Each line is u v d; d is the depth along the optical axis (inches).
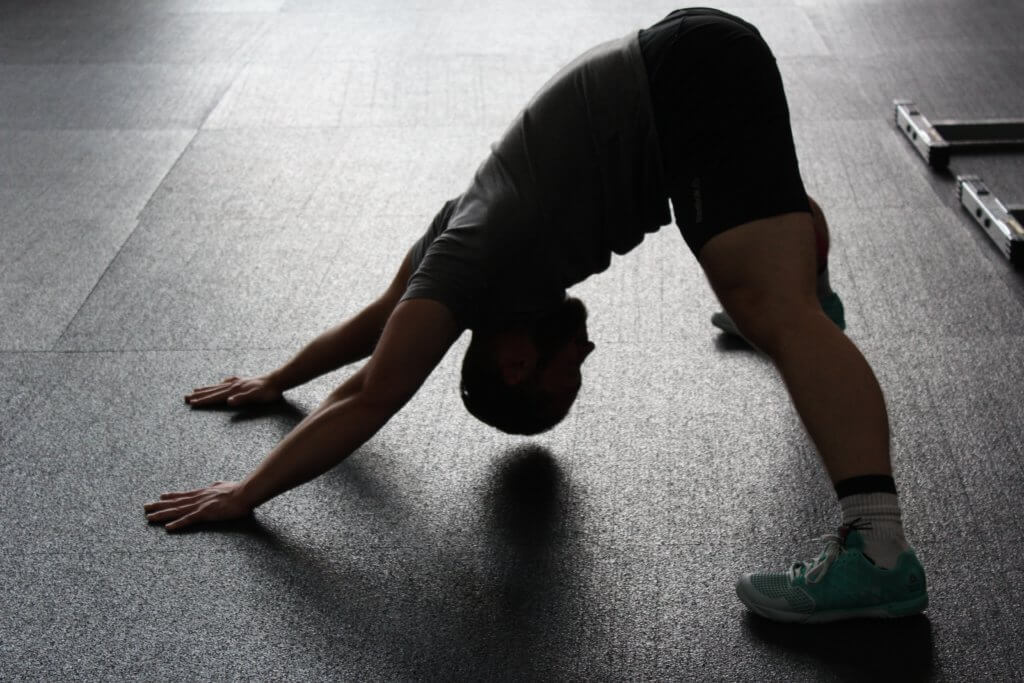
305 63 164.2
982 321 93.8
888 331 92.9
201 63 165.0
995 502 72.7
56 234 115.3
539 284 67.6
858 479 60.5
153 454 81.4
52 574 70.1
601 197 66.4
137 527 74.0
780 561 68.7
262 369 91.4
